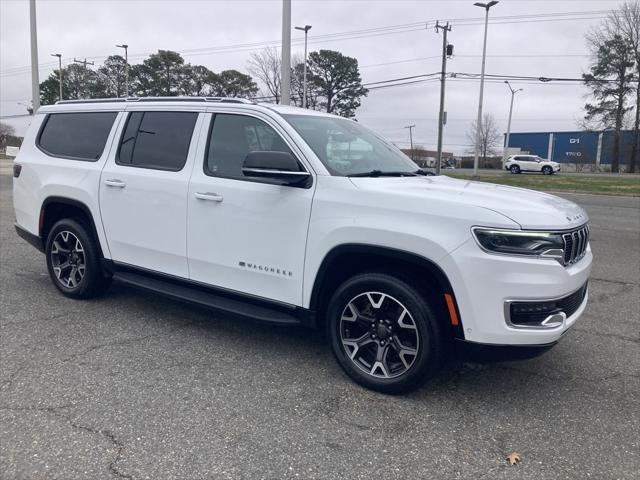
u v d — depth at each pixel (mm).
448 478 2742
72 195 5230
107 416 3244
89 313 5145
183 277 4562
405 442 3061
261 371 3953
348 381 3822
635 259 8250
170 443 2979
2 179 21938
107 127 5164
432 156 79250
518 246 3180
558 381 3916
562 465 2875
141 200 4695
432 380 3889
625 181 30906
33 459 2791
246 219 4055
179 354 4227
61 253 5512
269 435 3090
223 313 4203
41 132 5816
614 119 52312
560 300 3299
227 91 61875
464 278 3217
